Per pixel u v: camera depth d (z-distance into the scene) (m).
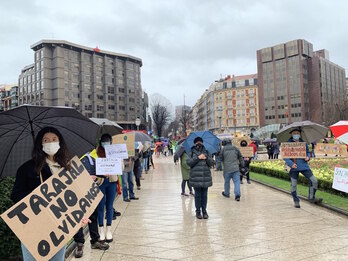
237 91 116.31
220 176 17.05
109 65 97.19
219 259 4.84
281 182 13.02
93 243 5.46
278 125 37.50
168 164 27.05
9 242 4.66
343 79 120.62
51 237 2.98
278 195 10.52
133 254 5.16
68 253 5.11
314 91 102.62
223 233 6.23
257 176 15.69
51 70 86.94
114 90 97.69
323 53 122.25
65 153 3.36
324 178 10.83
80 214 3.23
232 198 10.21
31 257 3.02
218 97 121.06
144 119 99.56
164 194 11.29
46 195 3.08
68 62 88.31
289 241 5.62
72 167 3.37
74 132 3.89
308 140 9.93
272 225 6.72
